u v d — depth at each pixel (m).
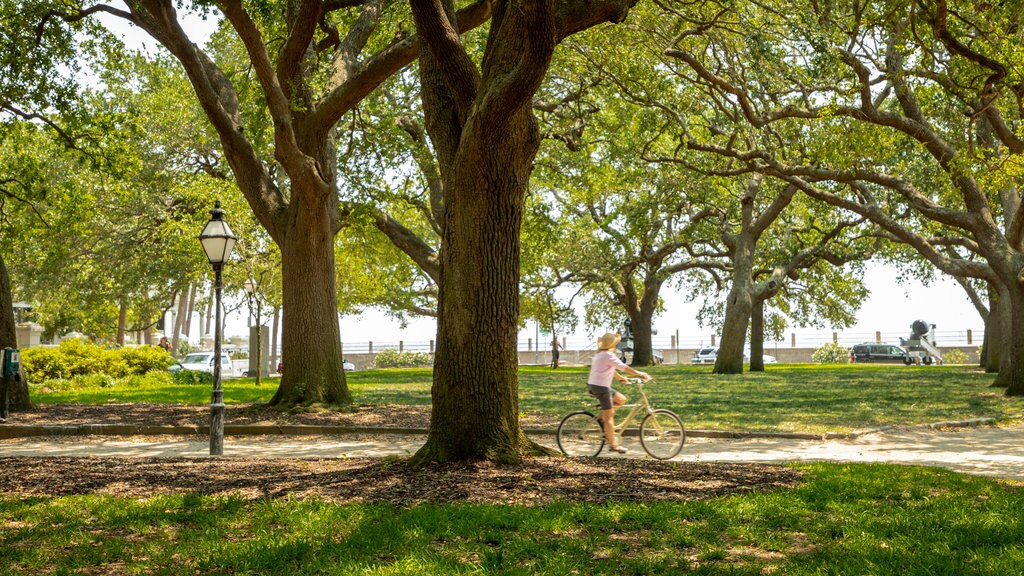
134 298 40.19
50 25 19.66
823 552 6.23
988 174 17.58
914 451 13.56
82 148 21.77
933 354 64.88
